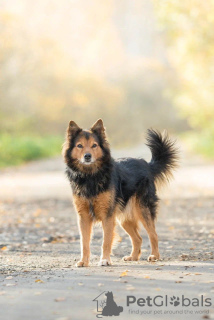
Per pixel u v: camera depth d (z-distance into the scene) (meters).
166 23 27.98
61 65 56.41
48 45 51.81
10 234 11.68
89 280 6.42
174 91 41.44
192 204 16.64
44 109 54.19
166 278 6.46
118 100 71.62
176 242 10.12
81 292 5.76
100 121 8.27
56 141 48.44
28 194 19.80
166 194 19.45
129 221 8.63
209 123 39.44
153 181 9.08
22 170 31.39
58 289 5.93
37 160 39.22
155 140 9.48
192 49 29.11
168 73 87.38
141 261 8.30
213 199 17.59
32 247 9.94
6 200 18.17
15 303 5.33
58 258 8.59
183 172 28.89
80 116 61.28
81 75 62.53
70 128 8.27
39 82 52.81
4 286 6.18
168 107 86.00
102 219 8.05
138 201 8.61
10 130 48.53
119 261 8.38
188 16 27.16
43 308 5.11
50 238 10.98
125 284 6.14
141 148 52.72
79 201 8.02
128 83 84.88
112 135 70.88
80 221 8.05
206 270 7.00
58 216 14.63
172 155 9.55
